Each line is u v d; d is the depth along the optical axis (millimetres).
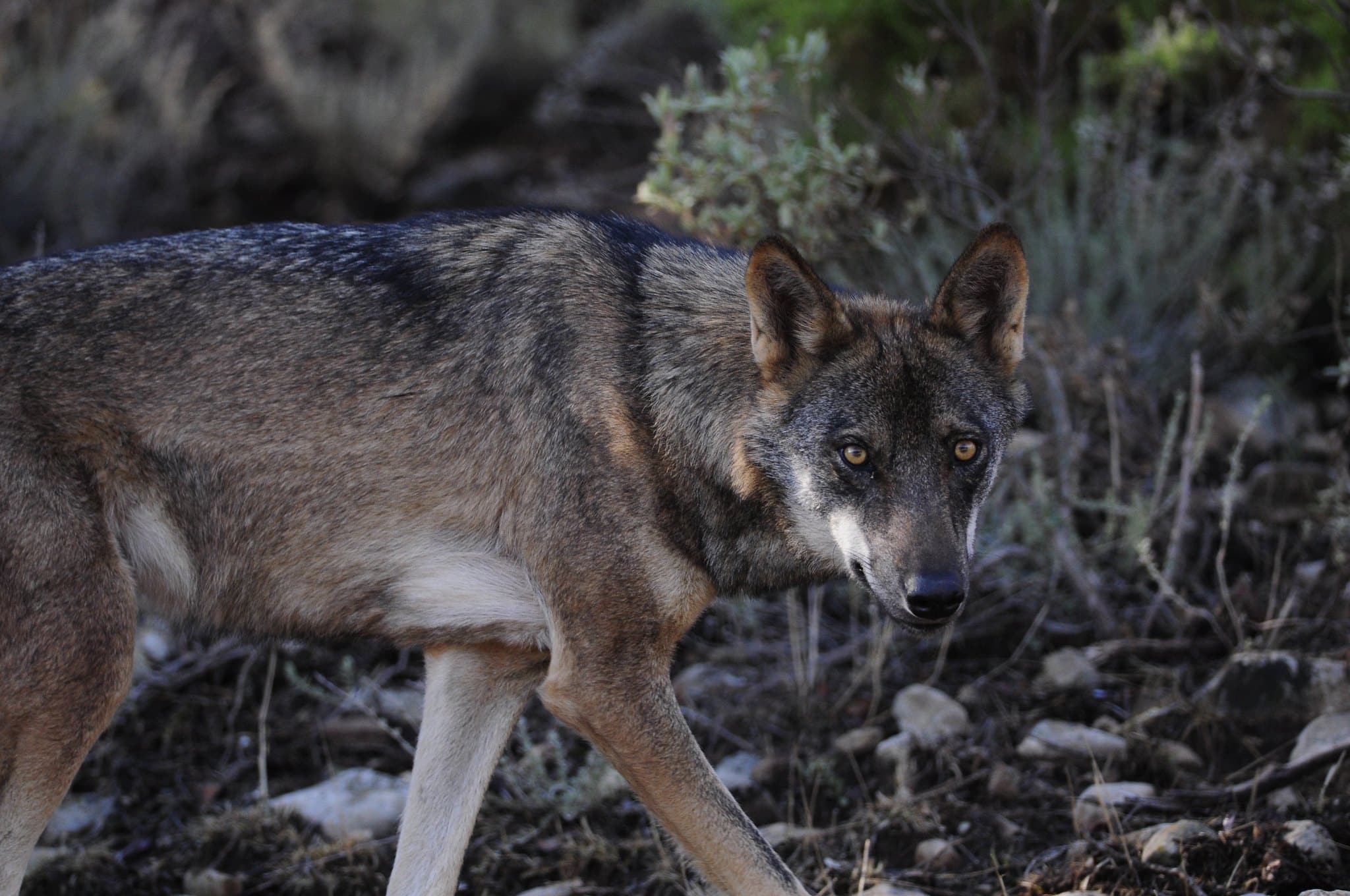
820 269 10414
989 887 7020
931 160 11547
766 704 9039
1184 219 12367
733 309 6711
